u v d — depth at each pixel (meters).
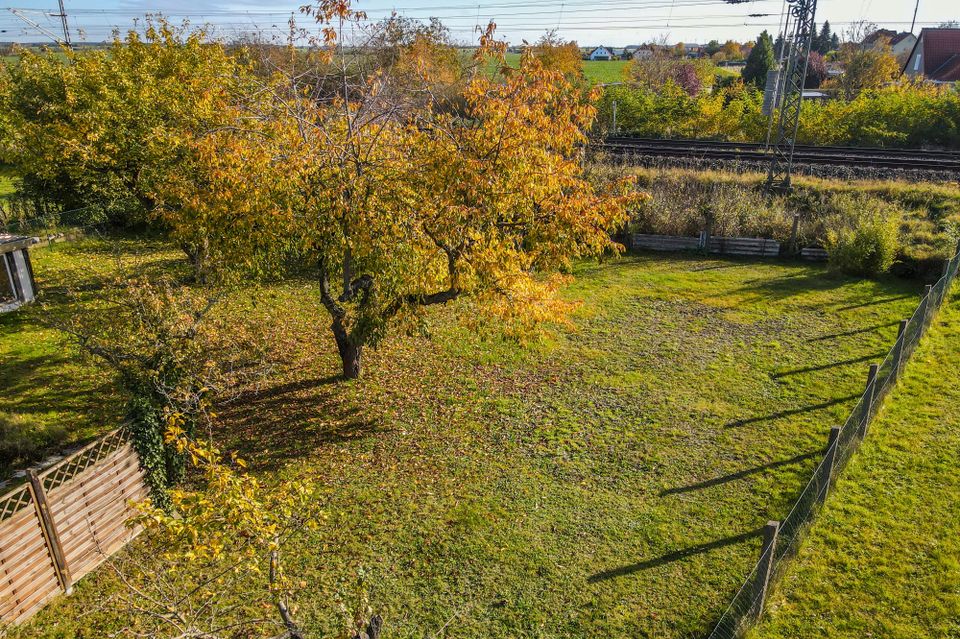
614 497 10.78
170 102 20.64
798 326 18.03
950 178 27.62
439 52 36.94
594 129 38.09
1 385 14.07
